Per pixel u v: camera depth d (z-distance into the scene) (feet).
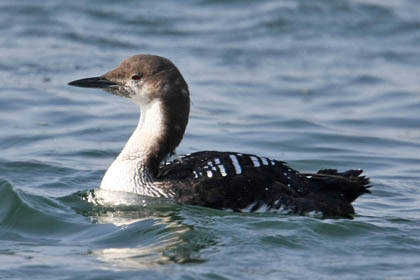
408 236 35.60
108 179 40.34
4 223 37.42
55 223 37.22
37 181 44.73
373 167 50.65
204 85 68.80
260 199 37.81
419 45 81.00
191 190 38.14
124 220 37.19
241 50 77.71
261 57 76.54
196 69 72.43
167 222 36.29
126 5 87.51
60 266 31.83
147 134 40.19
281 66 75.00
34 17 82.28
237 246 33.68
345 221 36.45
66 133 54.95
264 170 38.60
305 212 37.68
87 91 65.57
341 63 76.02
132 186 39.50
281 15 86.28
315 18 86.12
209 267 31.45
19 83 65.41
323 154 53.06
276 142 55.21
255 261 32.22
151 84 39.86
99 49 75.00
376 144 55.83
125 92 40.29
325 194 38.73
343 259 32.71
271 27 83.71
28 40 76.43
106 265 31.86
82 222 37.29
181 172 39.01
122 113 60.13
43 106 60.59
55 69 69.15
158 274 30.76
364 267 31.83
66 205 39.42
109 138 54.29
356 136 57.26
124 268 31.48
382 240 34.99
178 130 40.50
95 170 47.47
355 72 73.92
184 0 90.22
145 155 39.91
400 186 46.37
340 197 38.93
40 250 33.83
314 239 34.76
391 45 81.00
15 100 61.36
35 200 39.47
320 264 32.07
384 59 77.46
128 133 55.47
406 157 52.95
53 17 82.58
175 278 30.25
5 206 38.83
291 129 58.34
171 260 32.30
